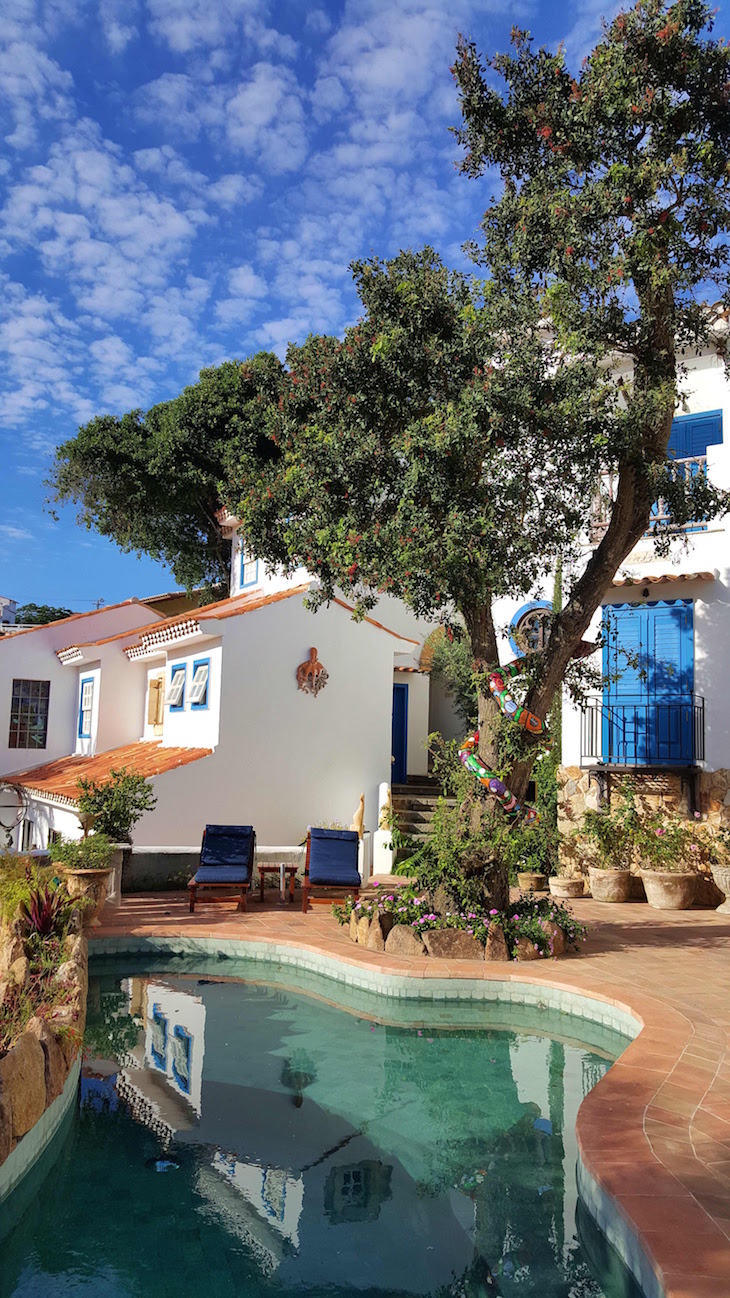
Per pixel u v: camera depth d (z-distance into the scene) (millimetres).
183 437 25984
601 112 9992
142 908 13148
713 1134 5141
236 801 17047
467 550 9336
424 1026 8359
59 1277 4070
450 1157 5477
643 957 10281
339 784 18250
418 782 21891
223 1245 4395
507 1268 4215
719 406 15938
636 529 10875
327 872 13250
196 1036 7941
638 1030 7695
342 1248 4355
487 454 9797
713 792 14617
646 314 10523
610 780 15617
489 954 9961
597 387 10031
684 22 9820
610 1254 4227
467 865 10328
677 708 15141
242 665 17453
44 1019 6266
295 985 9898
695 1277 3486
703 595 15141
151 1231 4539
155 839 16109
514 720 10414
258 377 12945
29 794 22719
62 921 9211
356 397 10547
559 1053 7613
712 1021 7629
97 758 22047
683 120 10086
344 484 10578
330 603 18516
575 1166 5367
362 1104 6344
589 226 9875
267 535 12414
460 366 10148
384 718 18938
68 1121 5902
